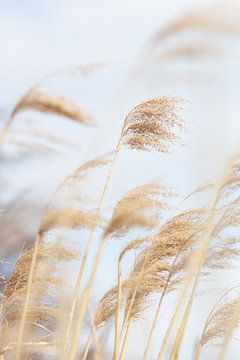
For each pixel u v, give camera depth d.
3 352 4.94
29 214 4.04
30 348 4.90
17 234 4.09
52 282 4.73
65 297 4.71
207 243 4.67
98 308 5.50
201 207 4.99
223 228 4.94
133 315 5.55
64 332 4.58
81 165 3.95
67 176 4.01
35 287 4.91
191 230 5.22
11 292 4.98
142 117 4.62
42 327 4.99
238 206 4.80
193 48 3.08
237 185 4.35
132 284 5.56
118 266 5.46
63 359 4.48
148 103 4.54
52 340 4.92
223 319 5.05
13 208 4.00
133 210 3.85
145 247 5.56
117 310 5.41
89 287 4.08
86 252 4.70
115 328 5.40
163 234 5.33
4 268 4.86
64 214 4.00
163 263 5.54
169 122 4.45
